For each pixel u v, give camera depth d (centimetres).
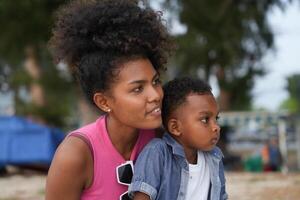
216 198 238
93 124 225
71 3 225
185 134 233
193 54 1967
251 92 2517
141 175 221
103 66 208
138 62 208
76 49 219
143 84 208
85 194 221
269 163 1706
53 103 2312
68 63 224
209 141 232
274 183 1088
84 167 217
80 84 222
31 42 1786
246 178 1233
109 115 220
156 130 239
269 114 1809
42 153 1523
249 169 1723
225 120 1845
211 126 232
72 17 220
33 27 1711
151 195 219
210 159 241
